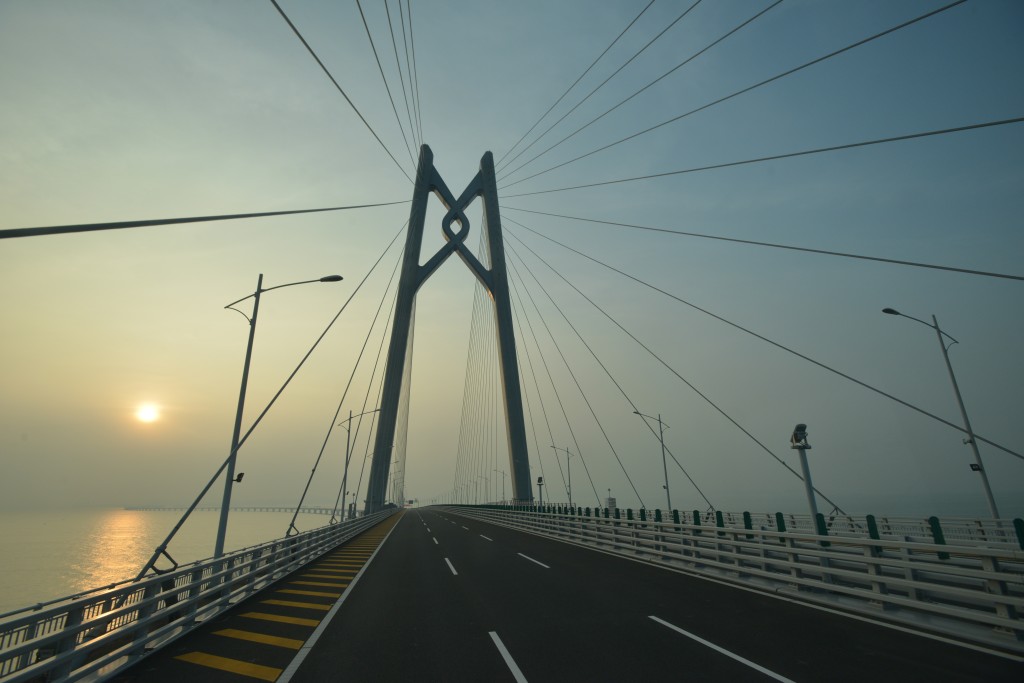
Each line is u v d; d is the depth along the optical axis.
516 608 10.10
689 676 6.09
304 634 8.59
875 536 9.77
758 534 12.59
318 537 20.39
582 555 19.38
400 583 13.56
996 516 20.39
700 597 10.80
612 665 6.57
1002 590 7.37
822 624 8.36
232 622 9.47
